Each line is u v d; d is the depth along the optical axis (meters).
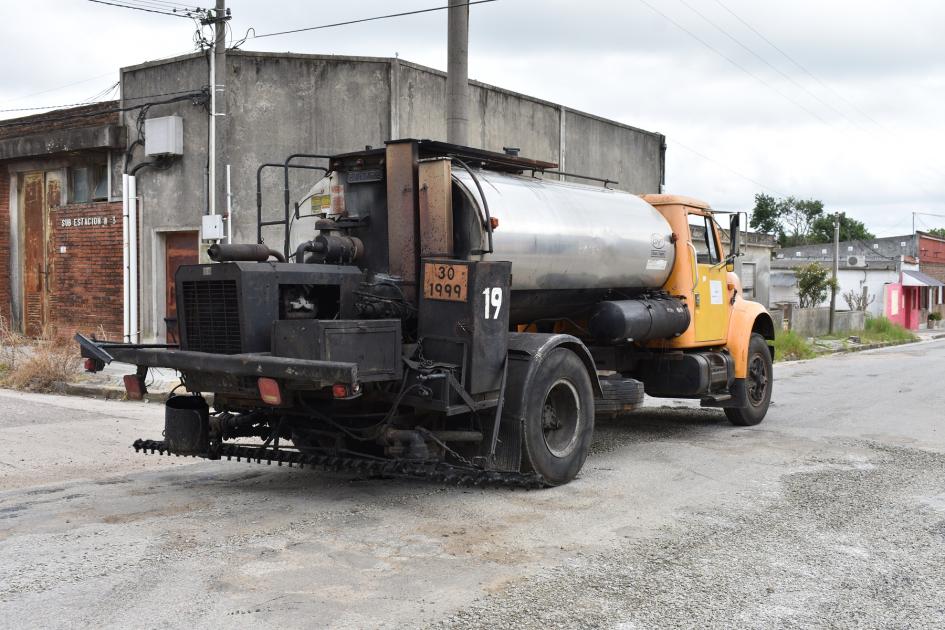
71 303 16.53
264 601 4.00
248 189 14.32
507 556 4.75
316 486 6.51
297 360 5.10
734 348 9.50
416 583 4.29
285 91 14.36
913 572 4.59
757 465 7.41
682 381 8.72
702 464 7.45
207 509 5.72
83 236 16.27
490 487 6.35
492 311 5.93
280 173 14.39
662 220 8.66
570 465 6.60
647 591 4.23
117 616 3.81
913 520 5.63
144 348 6.07
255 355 5.37
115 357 6.00
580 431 6.73
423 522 5.44
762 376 10.01
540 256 6.70
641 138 22.38
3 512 5.62
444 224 6.12
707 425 9.88
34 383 12.41
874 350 26.73
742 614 3.96
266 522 5.39
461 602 4.03
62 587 4.17
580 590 4.23
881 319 34.56
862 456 7.86
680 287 8.77
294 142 14.40
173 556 4.66
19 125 17.27
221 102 12.82
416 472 5.83
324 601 4.01
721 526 5.43
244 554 4.71
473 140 16.59
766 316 10.17
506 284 6.09
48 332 14.41
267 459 6.30
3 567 4.47
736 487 6.55
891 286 43.09
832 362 20.70
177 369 5.73
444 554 4.77
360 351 5.39
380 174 6.58
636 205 8.45
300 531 5.19
